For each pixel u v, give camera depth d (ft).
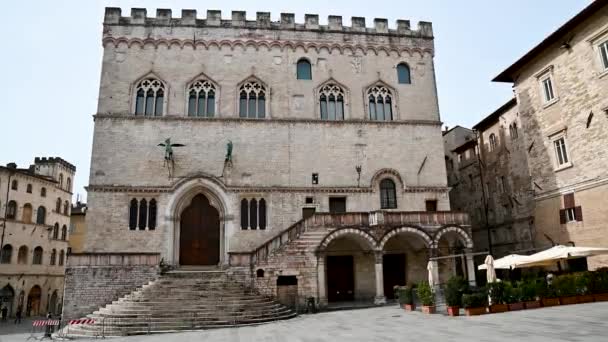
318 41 150.10
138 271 110.63
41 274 216.54
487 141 180.24
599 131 112.06
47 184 226.17
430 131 148.46
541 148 133.80
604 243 110.01
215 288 104.37
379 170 142.00
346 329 75.00
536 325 63.93
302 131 141.18
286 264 115.85
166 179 131.13
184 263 129.39
